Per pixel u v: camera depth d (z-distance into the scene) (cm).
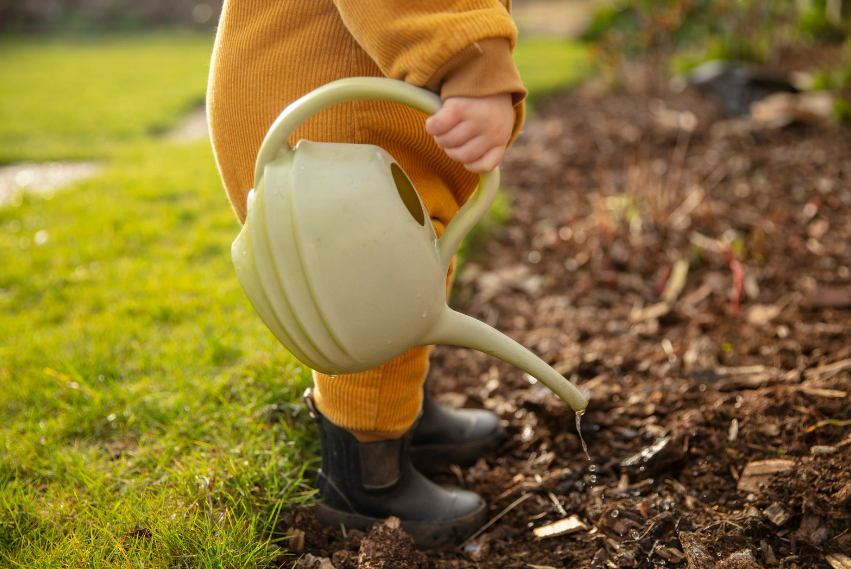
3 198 402
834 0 732
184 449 162
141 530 131
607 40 684
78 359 200
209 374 191
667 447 153
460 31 87
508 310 251
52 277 264
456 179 124
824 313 219
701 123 478
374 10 90
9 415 182
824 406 161
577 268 280
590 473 157
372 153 94
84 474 151
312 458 160
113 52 1189
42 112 663
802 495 135
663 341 215
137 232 315
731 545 128
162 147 502
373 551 130
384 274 90
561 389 109
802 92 518
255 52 109
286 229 88
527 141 473
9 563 126
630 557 130
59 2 1525
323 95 89
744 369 188
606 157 423
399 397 131
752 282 251
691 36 762
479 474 165
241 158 115
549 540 141
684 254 274
